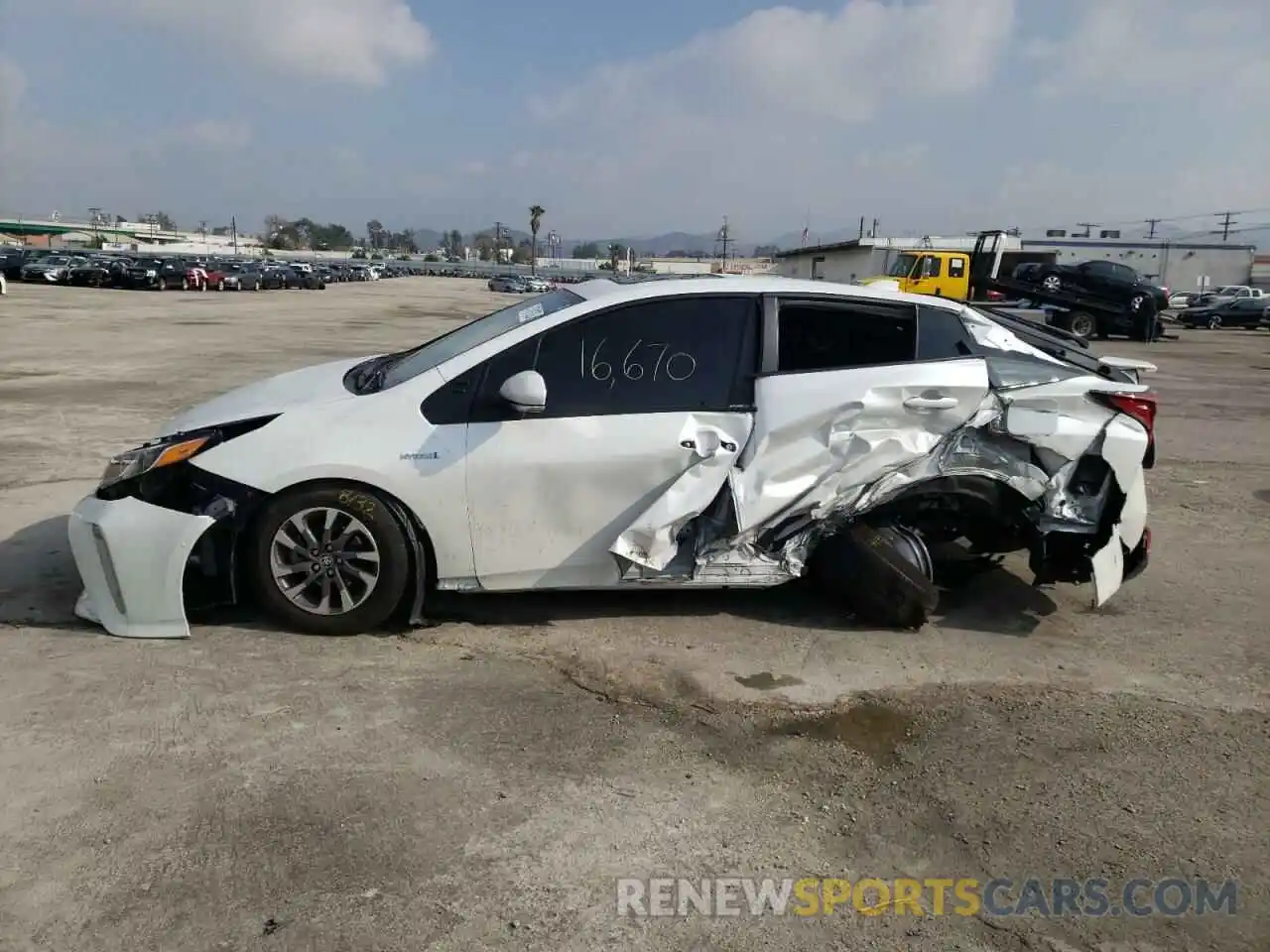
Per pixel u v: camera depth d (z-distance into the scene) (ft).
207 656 12.78
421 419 13.29
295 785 9.94
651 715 11.85
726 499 13.92
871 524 14.83
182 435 13.28
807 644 14.17
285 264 213.25
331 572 13.34
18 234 436.76
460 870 8.77
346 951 7.69
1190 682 13.30
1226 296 154.30
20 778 9.82
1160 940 8.29
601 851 9.16
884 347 14.35
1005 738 11.62
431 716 11.53
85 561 13.16
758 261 357.61
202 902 8.16
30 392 37.42
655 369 13.84
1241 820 10.03
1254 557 19.07
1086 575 15.16
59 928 7.78
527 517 13.53
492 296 199.82
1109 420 14.55
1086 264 93.61
